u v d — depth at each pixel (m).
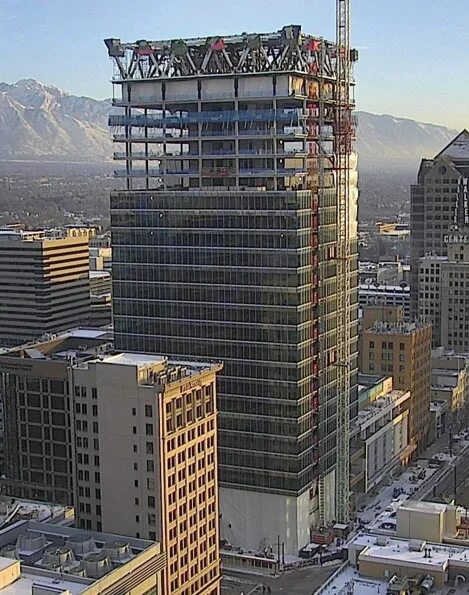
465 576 166.38
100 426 191.50
